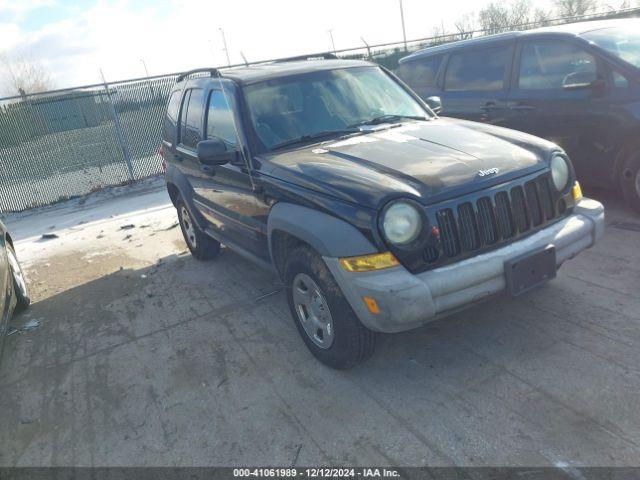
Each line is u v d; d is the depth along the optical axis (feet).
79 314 17.25
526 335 11.81
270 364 12.38
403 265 9.69
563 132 18.22
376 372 11.39
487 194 10.23
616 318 11.85
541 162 11.19
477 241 10.14
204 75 17.29
